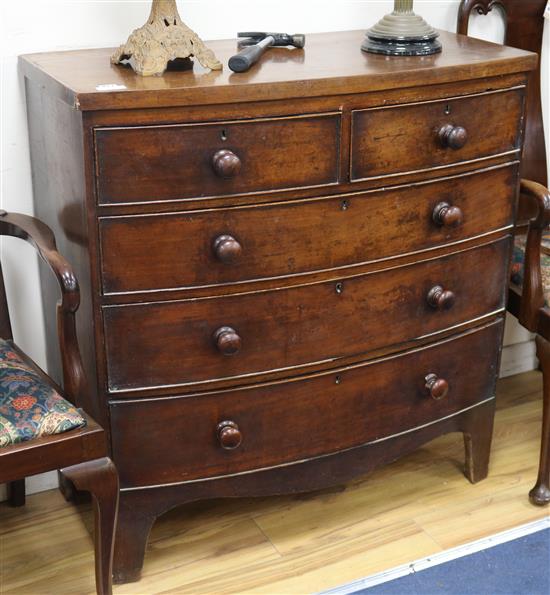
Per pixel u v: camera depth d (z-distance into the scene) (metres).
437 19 2.42
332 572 2.04
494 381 2.25
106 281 1.73
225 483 1.96
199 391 1.86
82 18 2.02
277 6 2.21
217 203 1.74
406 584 1.99
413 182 1.92
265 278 1.82
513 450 2.48
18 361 1.80
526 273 2.12
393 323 2.00
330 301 1.90
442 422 2.19
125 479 1.88
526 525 2.18
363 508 2.25
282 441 1.97
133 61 1.84
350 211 1.86
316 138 1.77
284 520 2.21
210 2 2.12
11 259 2.12
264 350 1.88
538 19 2.46
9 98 2.00
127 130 1.64
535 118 2.50
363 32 2.28
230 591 1.98
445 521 2.20
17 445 1.60
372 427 2.07
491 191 2.05
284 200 1.79
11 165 2.05
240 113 1.69
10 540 2.12
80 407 1.70
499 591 1.97
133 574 1.99
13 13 1.95
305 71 1.80
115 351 1.78
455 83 1.89
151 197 1.70
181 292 1.78
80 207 1.72
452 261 2.04
